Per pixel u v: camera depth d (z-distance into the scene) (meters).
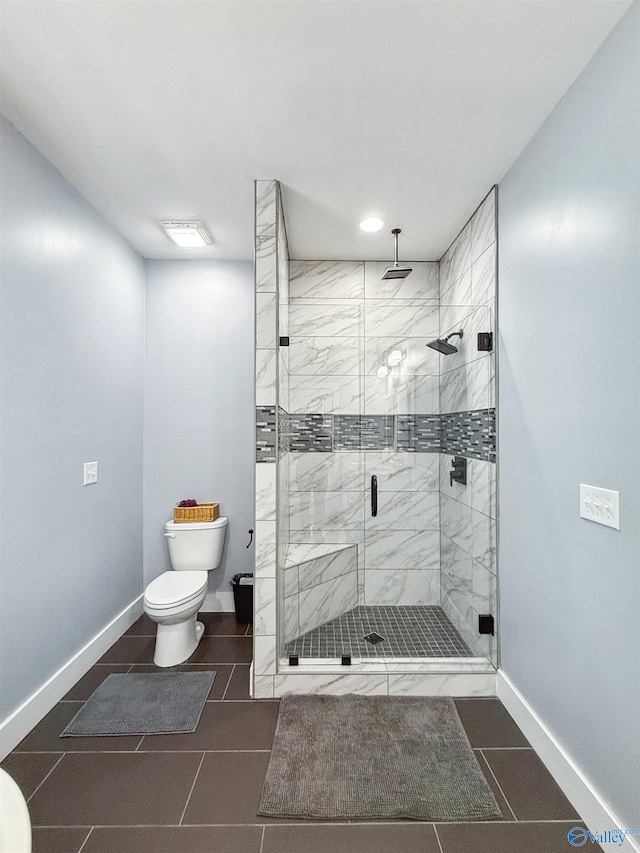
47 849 1.46
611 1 1.32
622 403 1.39
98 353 2.70
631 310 1.35
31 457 2.05
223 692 2.34
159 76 1.63
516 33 1.44
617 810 1.42
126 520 3.11
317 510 2.77
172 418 3.43
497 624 2.32
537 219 1.93
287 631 2.52
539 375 1.91
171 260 3.44
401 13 1.37
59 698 2.24
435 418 2.80
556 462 1.77
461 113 1.82
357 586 2.78
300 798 1.64
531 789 1.70
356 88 1.69
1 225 1.85
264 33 1.44
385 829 1.54
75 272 2.44
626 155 1.37
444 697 2.28
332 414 2.78
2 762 1.82
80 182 2.36
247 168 2.23
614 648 1.43
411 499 2.80
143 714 2.13
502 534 2.27
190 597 2.61
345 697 2.27
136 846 1.47
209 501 3.44
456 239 3.00
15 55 1.53
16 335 1.95
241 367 3.46
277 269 2.32
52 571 2.22
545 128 1.86
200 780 1.74
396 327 3.29
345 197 2.49
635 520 1.34
